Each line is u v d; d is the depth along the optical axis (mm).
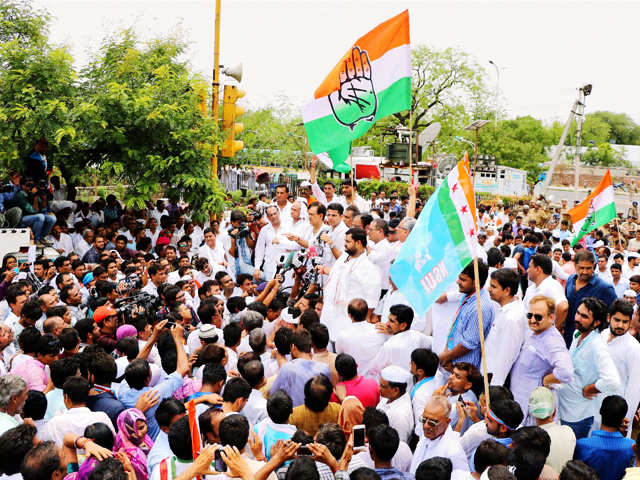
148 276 8992
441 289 5129
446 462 3676
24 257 10227
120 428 4445
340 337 6156
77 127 12336
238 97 13375
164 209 14219
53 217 12156
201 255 10680
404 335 5949
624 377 5781
